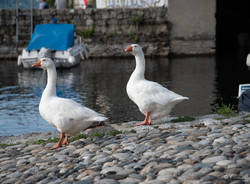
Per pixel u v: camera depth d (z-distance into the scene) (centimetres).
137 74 747
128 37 2872
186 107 1199
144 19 2856
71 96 1436
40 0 3020
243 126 618
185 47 2933
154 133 631
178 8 2889
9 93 1548
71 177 468
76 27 2889
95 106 1249
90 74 2016
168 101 704
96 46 2878
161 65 2334
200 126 661
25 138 773
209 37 2909
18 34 2891
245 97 897
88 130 747
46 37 2325
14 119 1115
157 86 720
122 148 560
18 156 606
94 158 532
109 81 1769
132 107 1216
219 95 1390
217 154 470
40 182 467
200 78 1802
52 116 633
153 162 470
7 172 527
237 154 463
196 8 2886
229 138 541
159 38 2866
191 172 422
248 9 3612
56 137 757
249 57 906
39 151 625
